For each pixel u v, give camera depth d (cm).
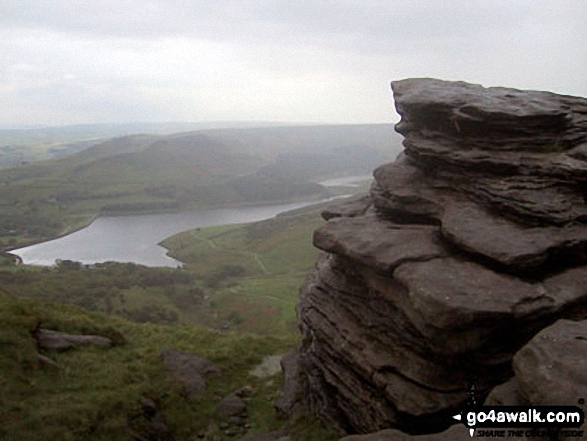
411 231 2059
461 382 1709
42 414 2059
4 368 2264
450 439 1339
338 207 2745
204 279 13700
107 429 2131
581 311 1652
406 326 1867
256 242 18712
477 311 1540
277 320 9631
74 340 2878
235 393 2761
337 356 2142
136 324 3744
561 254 1770
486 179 2016
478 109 2027
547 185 1880
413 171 2361
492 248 1727
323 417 2250
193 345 3350
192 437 2392
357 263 2077
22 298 3506
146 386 2552
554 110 1967
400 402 1734
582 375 1234
